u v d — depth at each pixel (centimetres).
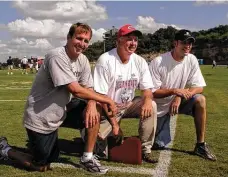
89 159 396
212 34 11112
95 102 395
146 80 440
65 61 379
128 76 431
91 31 384
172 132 617
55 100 385
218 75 3142
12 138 566
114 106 399
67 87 381
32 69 3953
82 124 430
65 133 605
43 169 396
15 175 382
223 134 606
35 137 386
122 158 430
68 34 381
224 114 855
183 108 477
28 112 388
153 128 432
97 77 421
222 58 10181
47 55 382
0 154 425
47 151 391
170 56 474
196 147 471
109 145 440
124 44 414
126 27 412
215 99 1205
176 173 396
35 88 388
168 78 477
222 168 414
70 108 428
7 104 1050
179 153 480
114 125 415
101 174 390
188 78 484
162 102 488
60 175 385
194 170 406
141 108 426
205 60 10394
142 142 438
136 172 398
